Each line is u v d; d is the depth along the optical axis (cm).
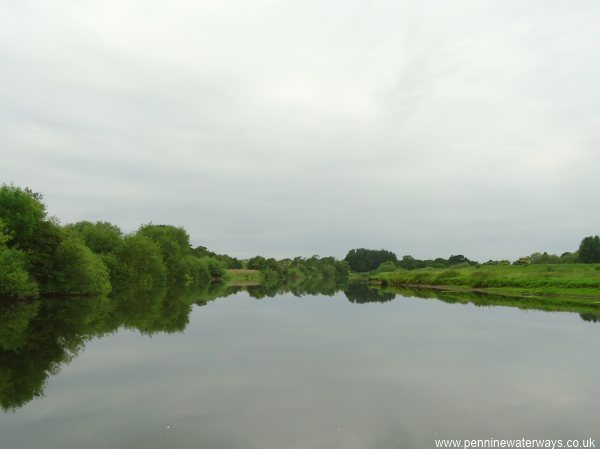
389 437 1251
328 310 4703
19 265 4856
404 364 2122
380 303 5606
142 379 1850
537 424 1359
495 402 1564
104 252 7981
